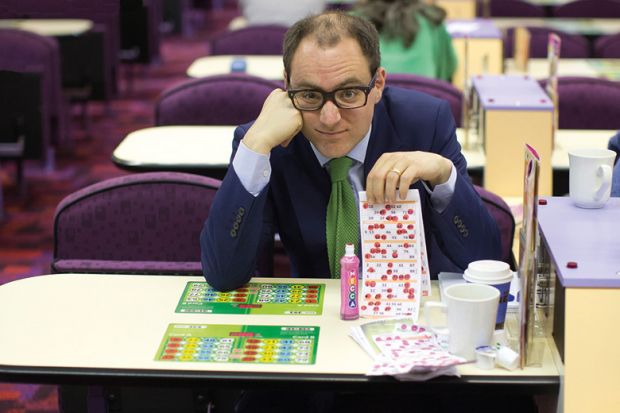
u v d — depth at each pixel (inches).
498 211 109.4
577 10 297.9
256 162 89.7
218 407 87.3
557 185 142.9
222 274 91.3
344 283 85.8
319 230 95.7
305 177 96.2
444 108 100.3
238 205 90.0
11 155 229.6
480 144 145.6
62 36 274.2
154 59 418.9
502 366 77.4
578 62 221.5
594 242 81.9
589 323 74.1
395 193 87.4
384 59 193.6
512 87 147.8
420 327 83.4
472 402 90.0
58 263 104.7
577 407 74.3
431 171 88.1
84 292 93.4
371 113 89.0
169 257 112.8
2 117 227.3
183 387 77.8
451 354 78.5
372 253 87.6
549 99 140.9
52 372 78.7
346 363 78.6
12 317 88.0
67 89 279.1
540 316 84.9
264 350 80.9
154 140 158.6
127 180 112.8
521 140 136.8
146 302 90.9
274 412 91.7
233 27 286.8
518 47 209.0
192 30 510.3
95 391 86.4
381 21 193.6
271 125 89.9
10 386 147.6
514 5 299.9
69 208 112.6
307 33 86.8
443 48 198.8
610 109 164.6
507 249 109.6
